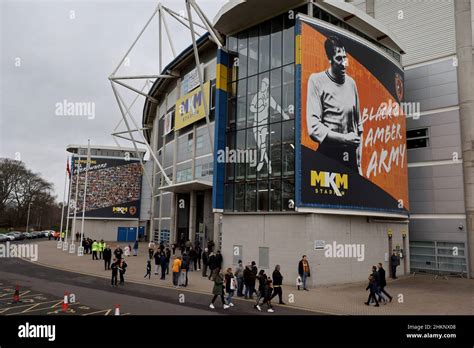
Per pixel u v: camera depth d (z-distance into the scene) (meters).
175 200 43.94
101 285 20.05
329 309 15.39
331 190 22.12
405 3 32.44
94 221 62.91
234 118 26.06
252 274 17.55
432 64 30.56
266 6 23.73
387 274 26.17
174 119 47.31
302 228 20.95
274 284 16.38
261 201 23.38
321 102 22.41
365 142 24.84
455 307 16.22
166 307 14.88
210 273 23.14
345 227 22.91
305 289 19.81
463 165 28.39
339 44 23.92
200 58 40.84
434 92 30.25
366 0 34.69
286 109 22.80
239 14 24.67
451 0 29.95
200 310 14.57
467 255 27.61
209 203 37.50
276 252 21.95
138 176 65.25
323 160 22.02
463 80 28.84
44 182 88.44
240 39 26.55
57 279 21.91
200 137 40.00
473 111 28.42
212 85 37.69
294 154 21.75
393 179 27.14
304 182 20.88
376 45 28.25
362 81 25.22
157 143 57.12
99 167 63.75
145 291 18.52
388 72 27.86
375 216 25.22
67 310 14.00
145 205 64.75
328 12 24.41
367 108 25.38
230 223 24.78
